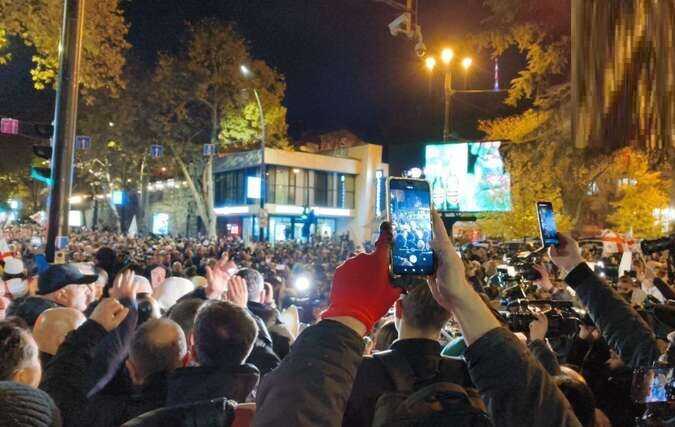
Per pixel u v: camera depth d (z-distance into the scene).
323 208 50.75
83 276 5.13
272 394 1.45
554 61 20.38
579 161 19.09
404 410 2.03
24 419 1.67
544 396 1.53
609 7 1.23
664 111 1.20
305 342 1.52
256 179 46.94
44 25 16.88
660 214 25.22
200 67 42.38
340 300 1.57
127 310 3.24
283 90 46.53
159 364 3.21
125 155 45.84
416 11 13.36
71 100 11.15
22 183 60.34
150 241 33.62
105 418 3.05
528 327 3.10
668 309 3.05
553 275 6.11
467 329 1.62
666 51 1.20
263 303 5.78
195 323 3.09
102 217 70.88
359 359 1.52
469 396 2.23
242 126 44.75
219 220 54.66
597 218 26.83
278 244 33.00
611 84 1.23
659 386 1.98
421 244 1.69
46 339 3.88
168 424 2.01
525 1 20.80
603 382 4.61
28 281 7.34
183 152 45.97
